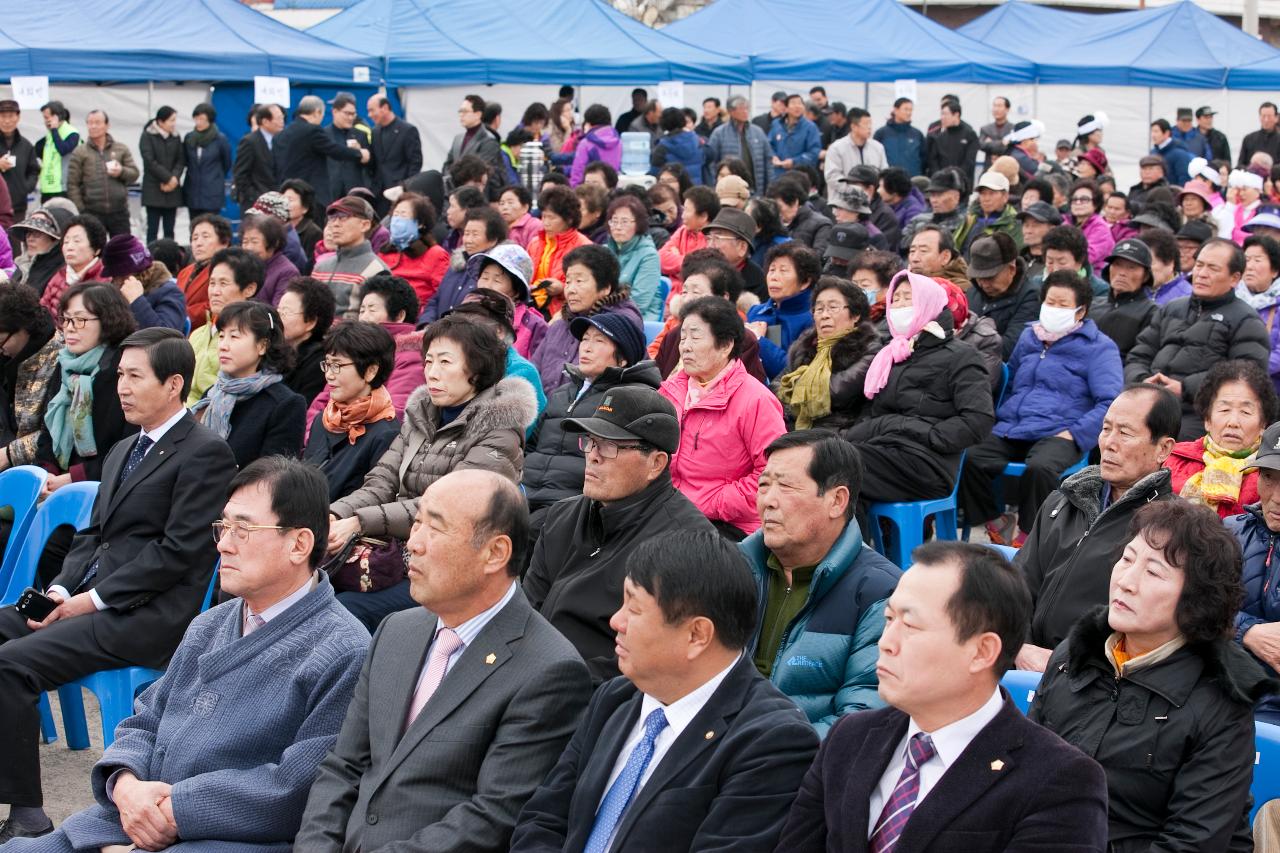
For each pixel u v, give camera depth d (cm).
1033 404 753
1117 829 331
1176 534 330
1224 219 1406
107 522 519
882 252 816
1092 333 752
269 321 622
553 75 1906
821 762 302
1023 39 2455
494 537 364
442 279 965
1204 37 2436
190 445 520
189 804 378
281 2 2498
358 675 393
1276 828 342
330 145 1677
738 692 323
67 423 658
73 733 571
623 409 437
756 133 1884
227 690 397
